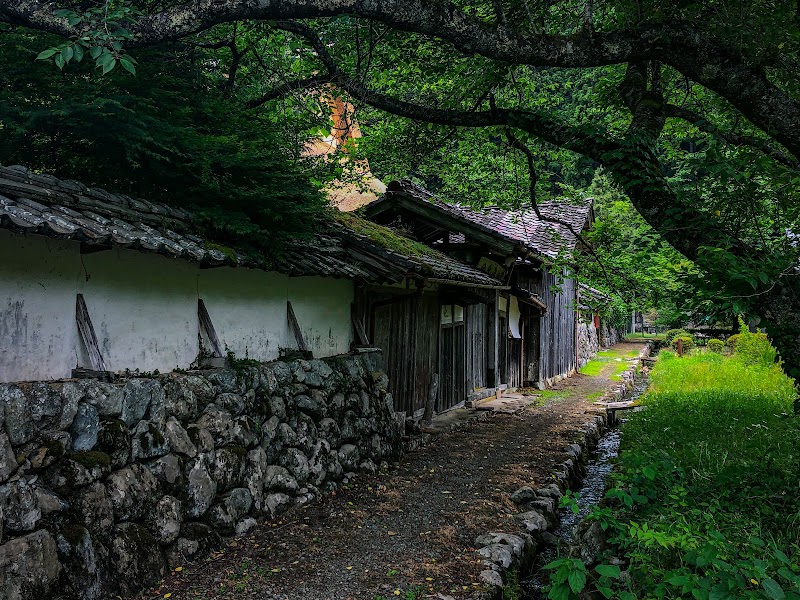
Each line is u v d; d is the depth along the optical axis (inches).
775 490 185.5
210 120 221.9
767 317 162.4
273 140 226.7
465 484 267.6
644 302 330.6
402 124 341.4
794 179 180.9
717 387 510.3
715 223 183.8
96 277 162.7
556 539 221.8
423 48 303.9
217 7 160.4
